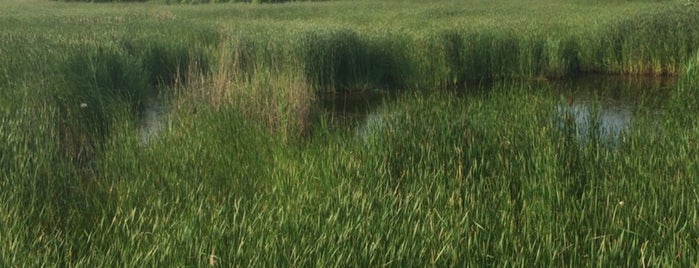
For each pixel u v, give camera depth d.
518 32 14.33
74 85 8.29
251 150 6.71
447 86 12.85
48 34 13.27
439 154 5.92
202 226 4.33
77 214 5.05
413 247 3.87
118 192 5.36
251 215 4.48
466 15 21.05
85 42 10.67
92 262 3.93
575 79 13.38
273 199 5.04
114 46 10.74
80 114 7.81
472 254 3.87
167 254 3.85
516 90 8.57
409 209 4.55
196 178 5.62
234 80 9.20
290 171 5.73
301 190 5.16
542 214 4.46
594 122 7.06
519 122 6.97
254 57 11.88
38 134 6.32
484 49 13.27
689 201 4.39
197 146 6.63
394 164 5.77
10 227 4.34
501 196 4.94
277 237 4.01
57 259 4.05
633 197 4.66
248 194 5.36
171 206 4.87
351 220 4.30
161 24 17.72
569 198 4.73
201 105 8.20
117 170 6.05
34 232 4.29
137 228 4.40
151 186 5.41
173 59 12.92
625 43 13.50
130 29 16.12
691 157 5.41
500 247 3.89
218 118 7.68
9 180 5.20
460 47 13.05
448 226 4.28
